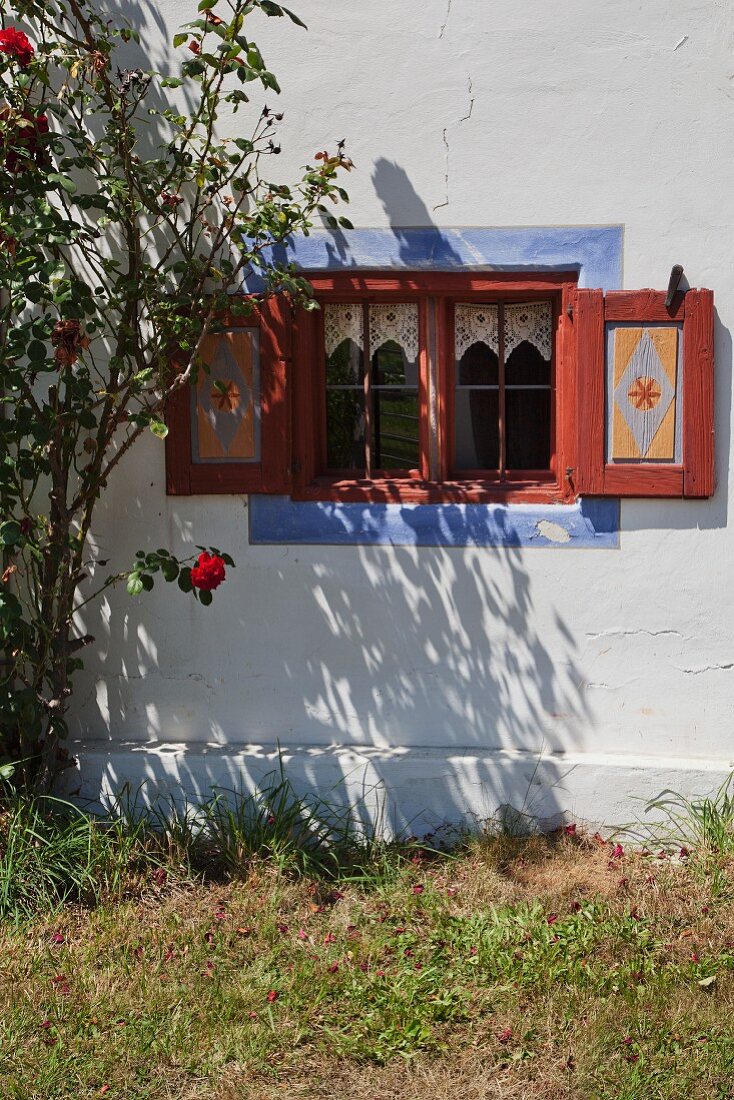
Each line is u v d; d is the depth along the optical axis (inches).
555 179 191.0
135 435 187.2
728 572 193.8
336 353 203.8
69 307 175.5
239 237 182.9
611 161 189.6
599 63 188.2
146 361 197.0
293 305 193.9
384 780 196.4
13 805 185.6
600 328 190.4
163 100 196.5
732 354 190.7
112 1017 150.0
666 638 195.8
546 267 193.0
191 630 205.2
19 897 177.6
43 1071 138.9
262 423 197.9
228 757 199.2
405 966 159.6
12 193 177.2
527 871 185.0
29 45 173.2
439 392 200.2
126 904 177.5
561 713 198.5
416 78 191.6
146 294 184.2
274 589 202.7
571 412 195.8
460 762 195.5
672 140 188.2
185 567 181.2
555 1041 144.2
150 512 203.9
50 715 193.8
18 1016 149.6
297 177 195.8
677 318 189.3
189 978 158.1
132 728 207.9
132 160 182.4
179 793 200.4
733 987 153.6
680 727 196.7
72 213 200.1
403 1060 142.2
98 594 203.3
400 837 196.5
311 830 195.3
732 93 186.5
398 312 201.0
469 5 189.3
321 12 192.2
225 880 185.3
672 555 194.5
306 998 153.7
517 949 162.2
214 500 202.5
